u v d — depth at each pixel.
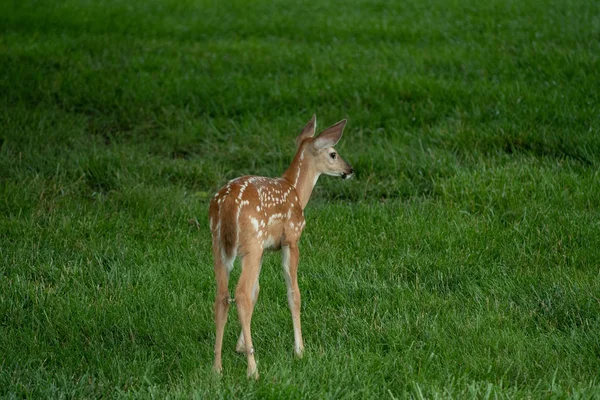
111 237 11.37
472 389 7.17
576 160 13.90
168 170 13.87
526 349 8.33
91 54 20.12
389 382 7.71
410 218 11.75
